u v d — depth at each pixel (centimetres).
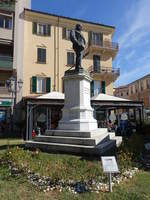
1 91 2028
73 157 638
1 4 2134
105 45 2714
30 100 1500
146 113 3256
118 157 582
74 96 880
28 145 816
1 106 2033
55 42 2503
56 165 527
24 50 2330
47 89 2388
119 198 363
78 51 907
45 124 1984
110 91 2675
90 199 361
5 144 1026
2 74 2172
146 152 732
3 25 2166
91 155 668
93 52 2673
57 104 1583
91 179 425
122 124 1752
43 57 2425
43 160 586
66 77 903
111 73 2636
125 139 1004
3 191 397
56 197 371
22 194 384
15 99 2120
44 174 454
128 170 498
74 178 432
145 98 4450
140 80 4681
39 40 2433
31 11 2400
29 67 2331
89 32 2694
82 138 748
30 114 1495
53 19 2523
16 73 2180
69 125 848
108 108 2169
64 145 729
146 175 489
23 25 2344
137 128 1602
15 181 448
